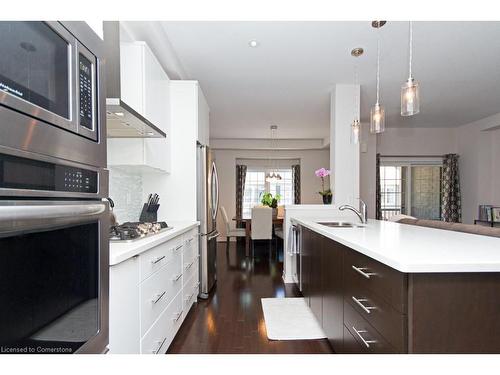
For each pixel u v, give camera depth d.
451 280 1.04
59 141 0.79
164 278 1.93
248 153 7.91
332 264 1.97
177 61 3.12
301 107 4.83
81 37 0.90
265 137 7.35
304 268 2.99
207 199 3.28
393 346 1.12
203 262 3.22
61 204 0.78
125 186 2.74
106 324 1.04
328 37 2.67
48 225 0.73
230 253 5.87
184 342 2.24
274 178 7.12
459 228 2.18
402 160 6.53
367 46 2.83
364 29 2.53
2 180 0.59
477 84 3.86
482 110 5.11
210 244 3.42
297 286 3.59
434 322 1.04
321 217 3.75
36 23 0.71
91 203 0.94
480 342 1.04
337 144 3.81
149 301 1.65
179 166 3.14
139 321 1.51
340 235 1.80
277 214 6.48
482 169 5.78
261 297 3.27
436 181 6.61
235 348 2.15
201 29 2.53
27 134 0.67
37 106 0.70
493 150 5.72
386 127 6.40
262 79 3.65
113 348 1.23
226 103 4.62
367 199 5.73
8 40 0.62
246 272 4.38
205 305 3.02
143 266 1.57
